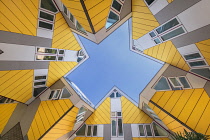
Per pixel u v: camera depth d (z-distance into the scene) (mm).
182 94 8430
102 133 12430
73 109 10383
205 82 8078
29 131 9000
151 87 9883
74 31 9719
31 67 8570
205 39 6145
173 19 6602
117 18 8023
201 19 5609
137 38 10461
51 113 9875
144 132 11703
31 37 7559
